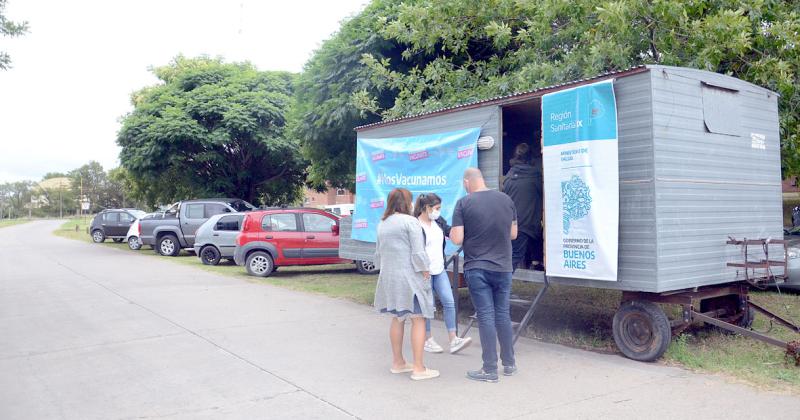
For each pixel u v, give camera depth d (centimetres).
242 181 2497
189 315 877
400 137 900
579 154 622
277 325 803
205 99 2247
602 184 603
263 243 1376
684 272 595
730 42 859
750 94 689
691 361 588
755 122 693
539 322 800
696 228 610
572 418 448
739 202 664
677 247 589
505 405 479
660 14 886
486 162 760
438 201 659
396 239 546
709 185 628
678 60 899
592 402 482
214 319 845
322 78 1429
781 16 923
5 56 1266
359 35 1361
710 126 630
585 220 616
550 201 655
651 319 593
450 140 799
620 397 493
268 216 1402
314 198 4816
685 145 605
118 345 698
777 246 715
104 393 524
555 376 555
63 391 531
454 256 746
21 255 2075
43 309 948
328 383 543
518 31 1171
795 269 955
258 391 523
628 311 614
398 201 557
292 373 576
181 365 609
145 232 2089
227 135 2155
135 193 2862
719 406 467
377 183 929
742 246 665
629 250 593
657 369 574
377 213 927
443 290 666
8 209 10862
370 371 580
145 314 888
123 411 478
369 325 802
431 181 829
